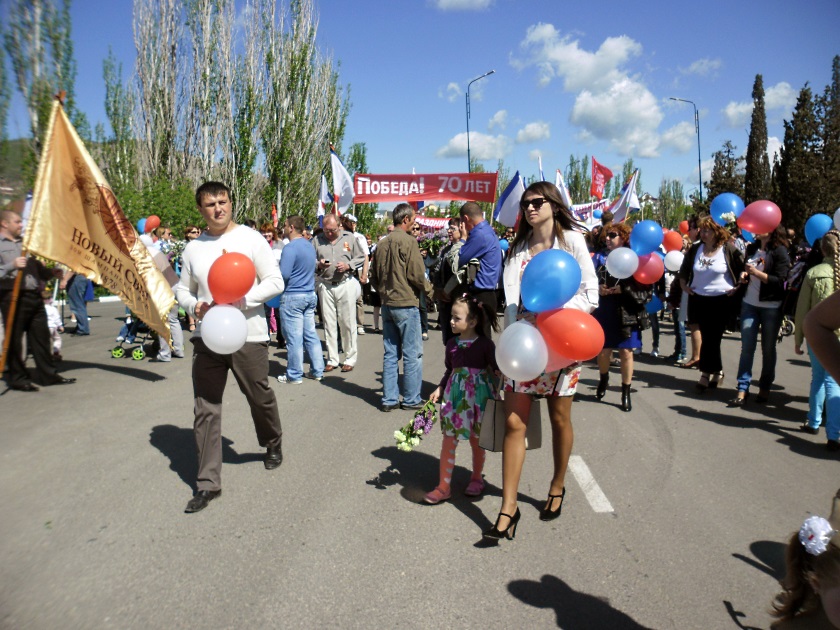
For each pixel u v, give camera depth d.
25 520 3.92
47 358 7.55
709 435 5.84
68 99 12.99
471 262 6.18
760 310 6.88
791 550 2.14
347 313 8.63
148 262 7.29
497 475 4.82
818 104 30.55
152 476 4.66
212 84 29.31
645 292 6.73
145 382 7.77
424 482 4.66
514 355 3.41
